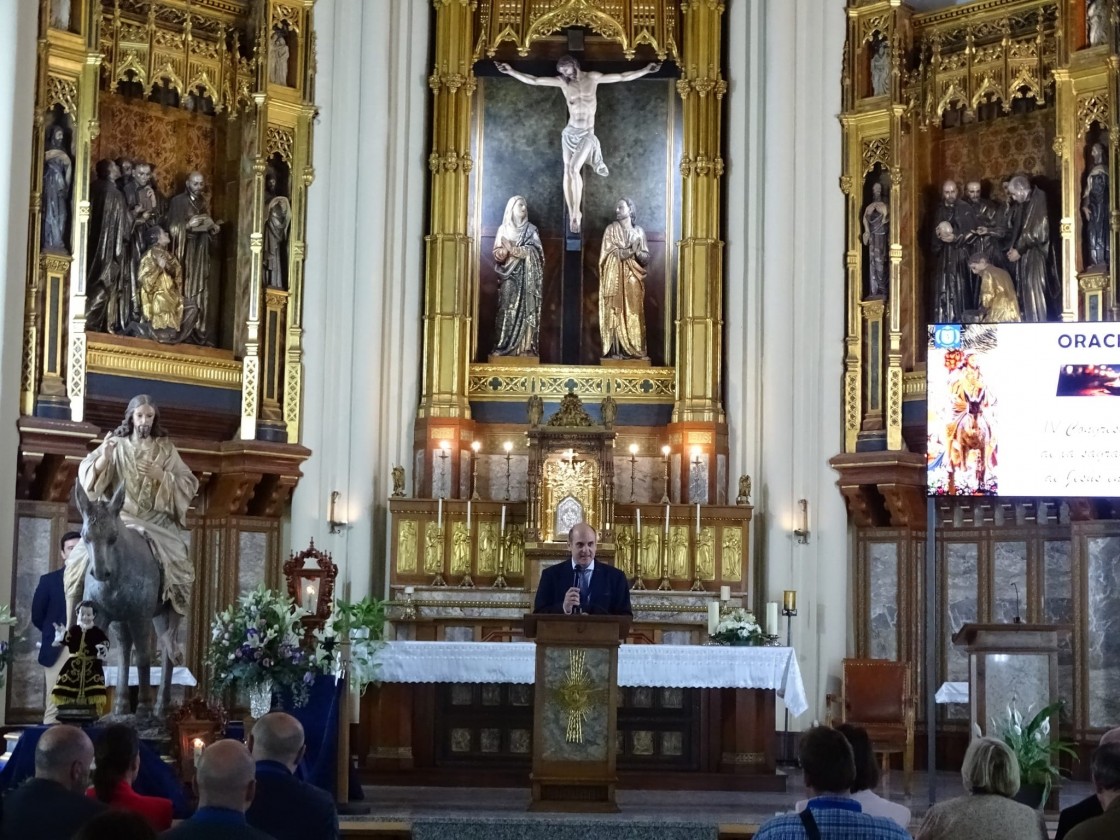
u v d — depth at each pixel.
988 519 18.61
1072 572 17.20
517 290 20.47
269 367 19.09
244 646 12.24
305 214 19.52
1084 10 17.89
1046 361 15.16
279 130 19.39
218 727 11.92
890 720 17.30
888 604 18.91
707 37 20.53
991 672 14.27
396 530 19.17
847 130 19.77
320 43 19.80
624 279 20.48
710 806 13.73
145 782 9.74
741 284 20.22
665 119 20.77
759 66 20.41
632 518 19.52
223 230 19.45
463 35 20.55
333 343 19.58
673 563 19.41
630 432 20.28
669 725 15.38
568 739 12.39
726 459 19.98
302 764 12.31
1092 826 6.64
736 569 19.30
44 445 16.38
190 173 19.20
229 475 18.55
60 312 16.98
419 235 20.36
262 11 19.23
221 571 18.50
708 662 15.03
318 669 12.63
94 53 17.30
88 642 11.22
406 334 20.16
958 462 15.06
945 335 15.31
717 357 20.09
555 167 20.81
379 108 19.94
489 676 14.74
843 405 19.50
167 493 12.41
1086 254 17.73
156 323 18.50
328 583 14.01
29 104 16.48
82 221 17.17
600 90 20.88
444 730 15.09
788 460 19.61
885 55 19.59
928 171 19.73
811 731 6.80
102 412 17.80
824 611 19.25
